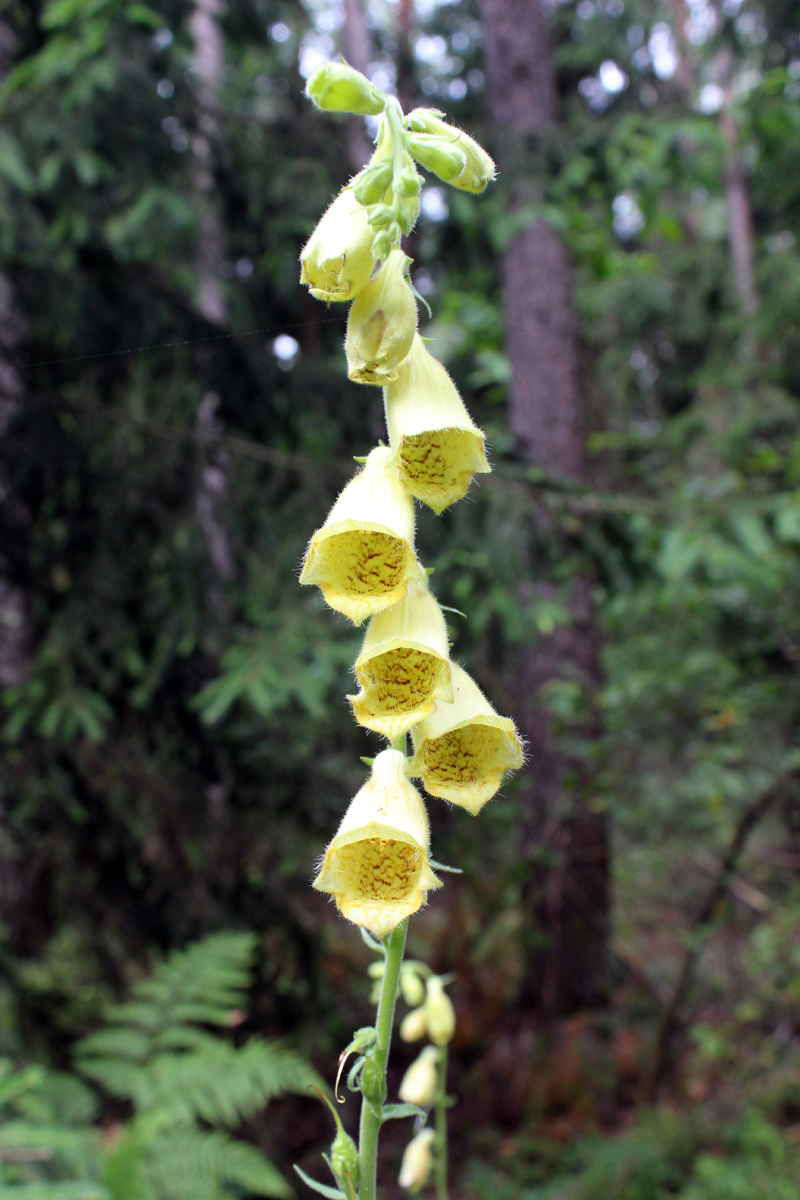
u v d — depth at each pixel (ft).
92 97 15.20
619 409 39.91
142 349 16.15
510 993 23.54
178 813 16.34
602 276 28.32
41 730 14.28
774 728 21.63
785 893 23.39
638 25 43.52
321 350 19.56
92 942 16.85
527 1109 20.95
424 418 4.53
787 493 18.12
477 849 22.21
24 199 14.66
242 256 20.68
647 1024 22.95
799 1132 18.85
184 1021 17.39
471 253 25.73
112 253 16.20
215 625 16.39
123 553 15.79
